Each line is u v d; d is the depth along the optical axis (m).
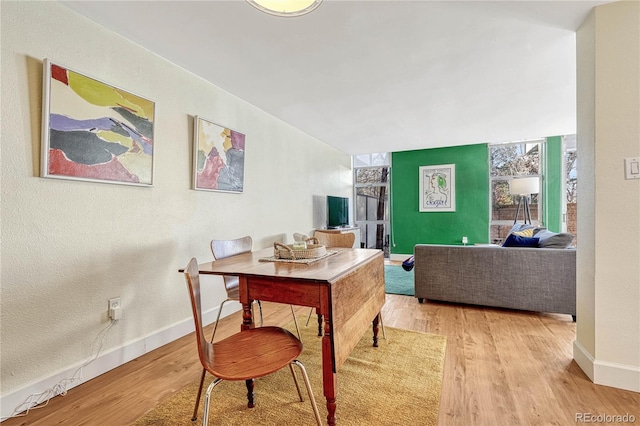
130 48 2.10
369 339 2.34
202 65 2.46
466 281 3.10
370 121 4.00
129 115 2.06
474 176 5.71
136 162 2.11
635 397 1.59
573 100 3.25
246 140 3.27
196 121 2.59
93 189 1.88
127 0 1.68
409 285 4.06
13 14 1.54
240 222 3.17
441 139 5.00
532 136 4.79
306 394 1.66
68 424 1.44
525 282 2.88
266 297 1.48
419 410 1.50
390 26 1.94
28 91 1.59
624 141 1.66
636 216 1.64
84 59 1.83
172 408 1.54
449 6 1.75
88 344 1.84
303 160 4.53
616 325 1.68
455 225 5.86
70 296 1.76
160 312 2.31
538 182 4.95
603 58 1.70
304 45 2.16
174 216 2.43
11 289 1.53
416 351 2.13
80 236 1.81
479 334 2.44
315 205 4.91
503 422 1.41
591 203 1.77
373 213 6.59
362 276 1.73
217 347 1.32
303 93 3.05
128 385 1.77
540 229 4.04
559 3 1.71
